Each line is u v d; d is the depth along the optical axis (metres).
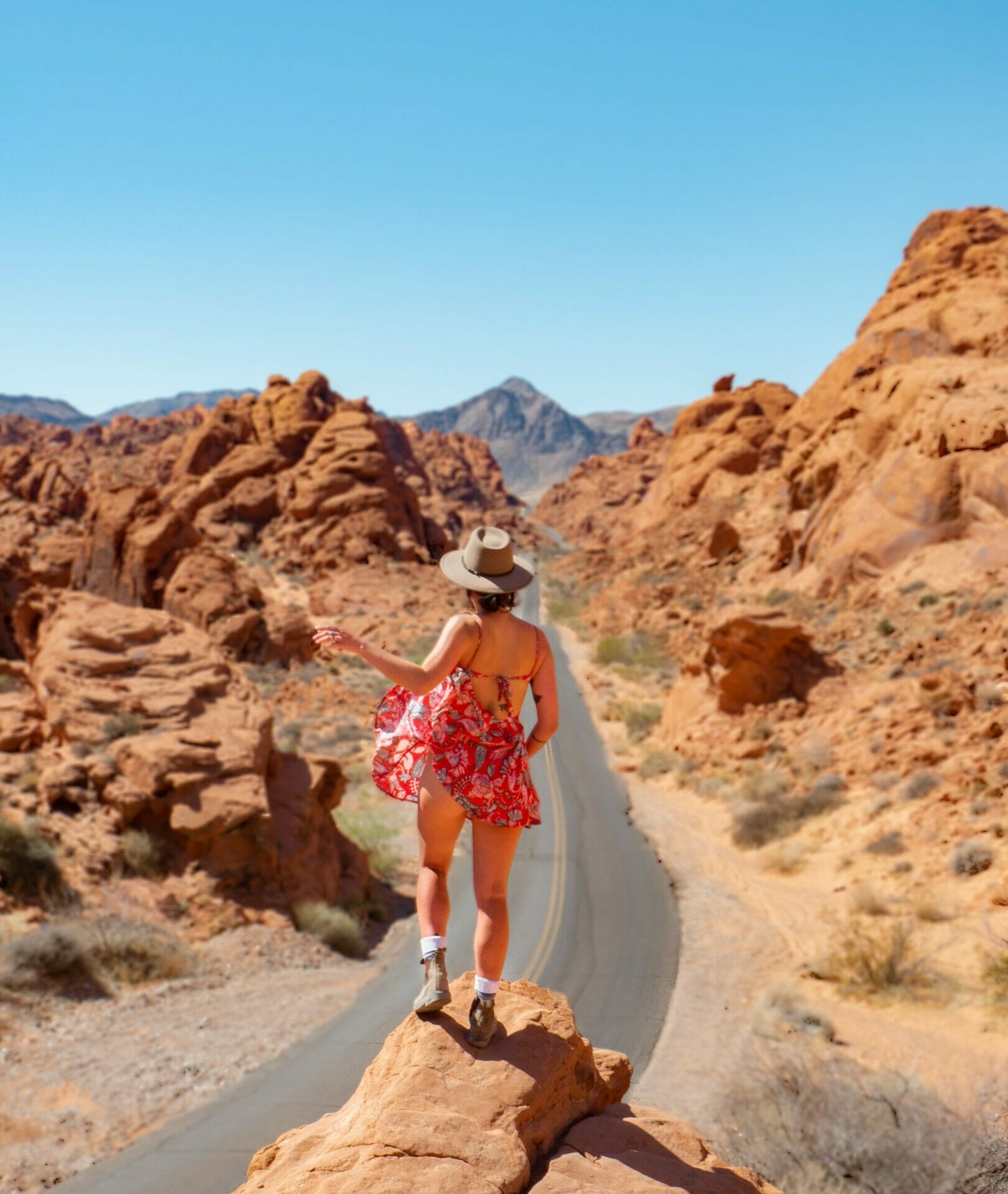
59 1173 12.61
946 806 25.52
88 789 22.86
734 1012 18.31
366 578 91.31
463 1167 3.29
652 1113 4.27
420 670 3.86
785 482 85.56
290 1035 17.56
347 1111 4.20
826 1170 9.38
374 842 32.19
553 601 93.25
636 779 39.06
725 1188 3.68
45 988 17.53
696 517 99.12
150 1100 14.70
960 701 30.66
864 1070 14.00
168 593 67.38
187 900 22.19
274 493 107.44
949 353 66.44
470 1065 3.81
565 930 23.58
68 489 115.56
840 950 20.19
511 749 4.04
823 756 32.69
